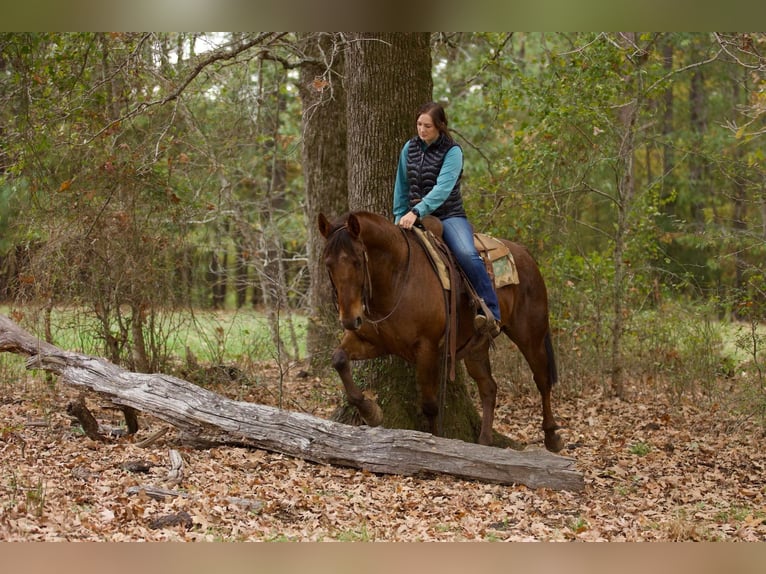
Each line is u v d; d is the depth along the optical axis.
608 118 10.99
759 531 5.66
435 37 11.62
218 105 12.67
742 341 9.52
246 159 15.01
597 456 7.82
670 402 10.43
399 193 6.89
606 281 11.41
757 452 8.12
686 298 12.18
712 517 5.96
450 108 16.45
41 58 8.73
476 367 7.20
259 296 17.00
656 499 6.38
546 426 7.79
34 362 7.16
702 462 7.66
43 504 5.00
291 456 6.60
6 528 4.66
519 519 5.59
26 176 8.74
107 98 9.38
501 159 11.67
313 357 11.56
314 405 9.55
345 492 5.96
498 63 11.82
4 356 9.98
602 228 13.71
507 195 10.88
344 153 12.52
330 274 5.95
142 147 8.94
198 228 11.72
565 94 10.88
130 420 7.23
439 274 6.53
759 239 9.91
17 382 9.48
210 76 10.31
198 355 10.95
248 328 12.42
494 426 9.12
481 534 5.23
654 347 11.53
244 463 6.38
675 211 20.28
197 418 6.66
